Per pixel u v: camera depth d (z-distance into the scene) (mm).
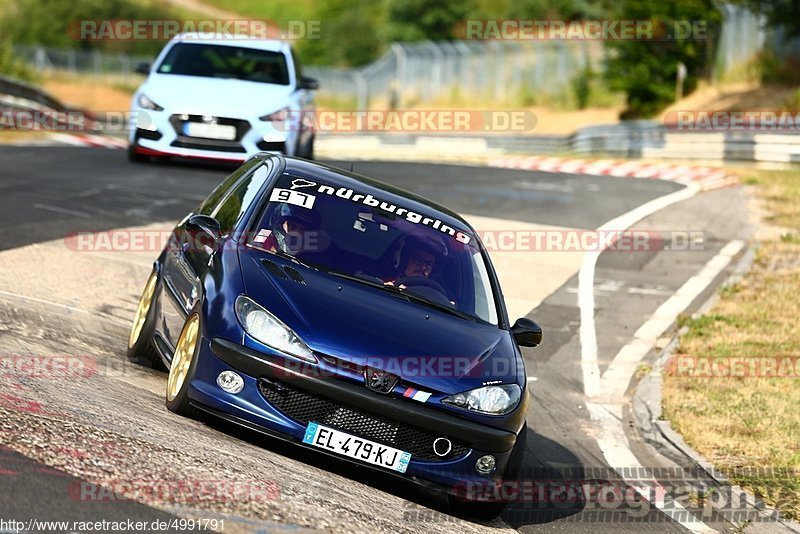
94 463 15844
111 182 51969
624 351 37719
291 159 25547
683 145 92125
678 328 40906
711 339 39438
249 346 19297
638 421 31016
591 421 30625
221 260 21312
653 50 143125
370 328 20156
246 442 20062
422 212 24578
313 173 24672
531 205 61812
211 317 19812
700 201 66750
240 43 59188
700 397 32938
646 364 36531
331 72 195250
